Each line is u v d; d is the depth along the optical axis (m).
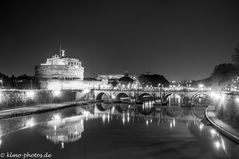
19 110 107.69
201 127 83.19
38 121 92.25
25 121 90.81
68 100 174.88
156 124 89.88
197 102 196.38
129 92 186.50
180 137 68.56
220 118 88.56
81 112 126.25
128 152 55.25
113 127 83.75
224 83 150.00
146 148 58.09
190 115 115.88
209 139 66.06
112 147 59.03
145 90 180.25
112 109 144.75
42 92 146.25
